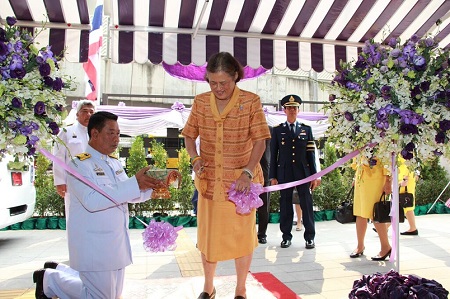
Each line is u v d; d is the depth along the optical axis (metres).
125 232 2.69
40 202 6.77
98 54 5.03
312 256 4.64
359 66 2.67
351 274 3.86
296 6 4.44
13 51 2.16
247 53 4.77
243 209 2.57
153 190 2.60
